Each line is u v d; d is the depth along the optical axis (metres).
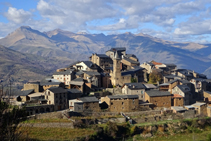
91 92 139.62
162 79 173.75
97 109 122.25
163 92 139.75
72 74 149.12
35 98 125.50
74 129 101.38
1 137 49.41
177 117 128.00
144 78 170.75
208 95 155.62
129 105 127.69
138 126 113.94
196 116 131.38
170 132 115.75
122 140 105.50
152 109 133.50
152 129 114.12
